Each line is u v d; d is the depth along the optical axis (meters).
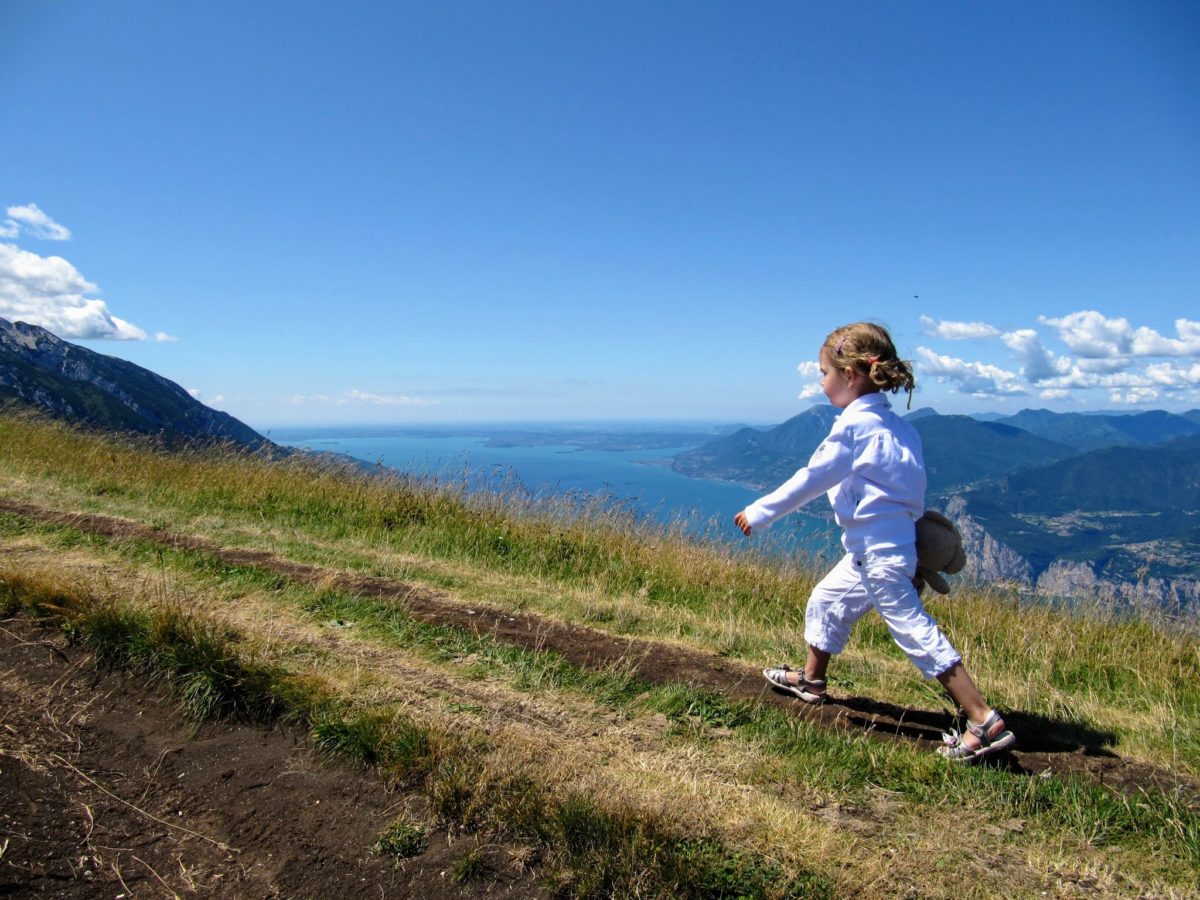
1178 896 2.35
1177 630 5.74
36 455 9.68
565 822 2.41
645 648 4.57
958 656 3.13
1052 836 2.66
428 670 3.75
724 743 3.27
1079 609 6.23
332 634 4.16
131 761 2.79
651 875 2.24
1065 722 3.76
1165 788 3.09
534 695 3.58
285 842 2.40
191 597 4.49
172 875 2.24
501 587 5.78
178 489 8.46
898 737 3.50
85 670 3.38
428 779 2.64
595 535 7.58
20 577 4.14
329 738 2.91
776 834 2.50
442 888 2.23
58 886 2.13
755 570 6.94
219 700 3.11
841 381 3.41
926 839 2.59
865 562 3.28
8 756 2.66
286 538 6.76
